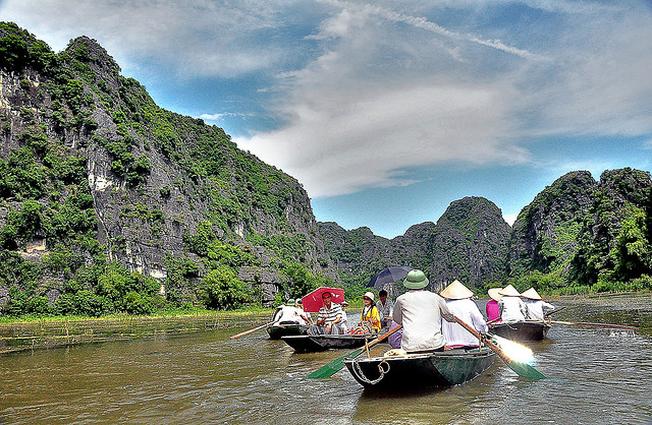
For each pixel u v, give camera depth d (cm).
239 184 13338
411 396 873
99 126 7444
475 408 785
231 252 8725
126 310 5881
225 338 2308
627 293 6344
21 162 6350
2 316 5075
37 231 5816
